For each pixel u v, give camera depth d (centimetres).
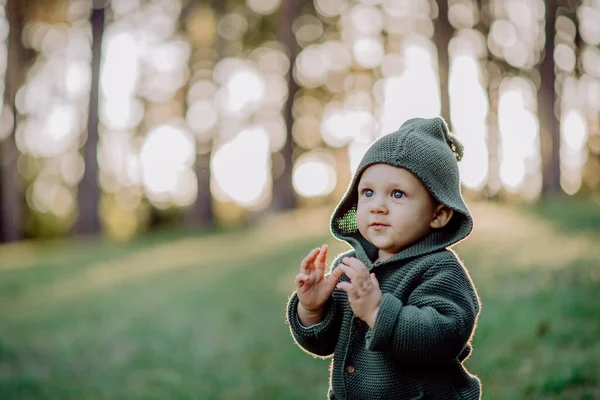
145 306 1007
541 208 1546
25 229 2709
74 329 880
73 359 695
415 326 184
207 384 541
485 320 589
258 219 2386
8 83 2622
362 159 214
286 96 2580
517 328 543
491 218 1439
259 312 837
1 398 553
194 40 2675
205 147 2639
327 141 2872
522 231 1191
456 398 200
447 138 223
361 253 217
